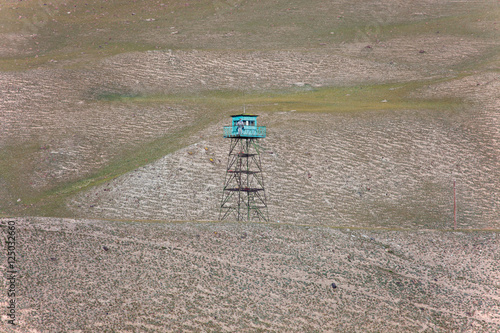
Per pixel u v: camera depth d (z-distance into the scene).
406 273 30.34
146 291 27.47
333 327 25.73
